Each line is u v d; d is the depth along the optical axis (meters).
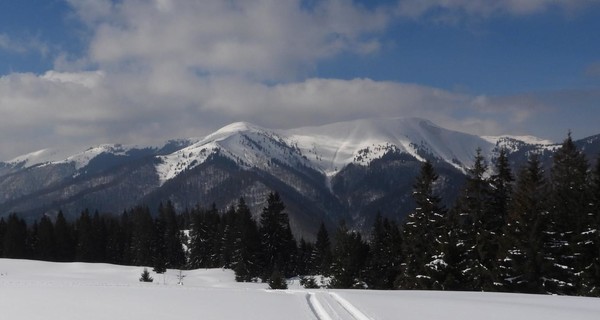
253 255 98.31
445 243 44.28
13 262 85.38
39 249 116.19
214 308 19.86
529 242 38.88
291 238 118.00
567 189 43.78
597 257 39.03
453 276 43.56
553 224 40.78
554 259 38.78
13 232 114.12
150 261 117.50
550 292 38.53
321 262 112.81
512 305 21.22
